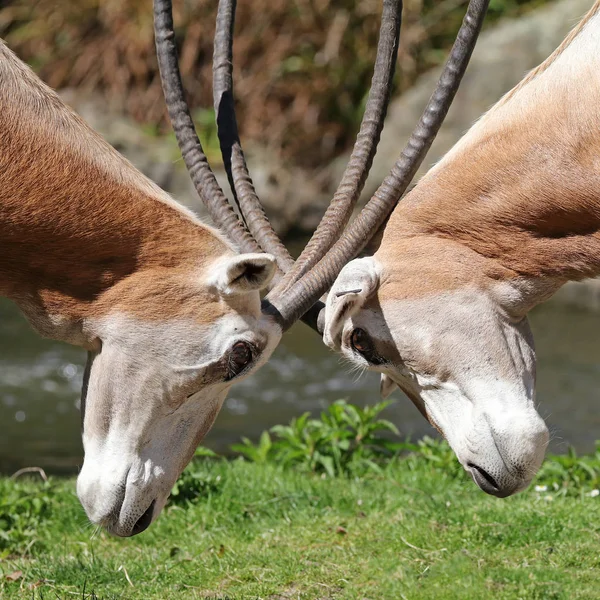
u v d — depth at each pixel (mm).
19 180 16875
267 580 18672
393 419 34625
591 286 53219
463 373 19016
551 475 24391
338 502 23219
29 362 43156
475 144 19031
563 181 18312
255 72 71500
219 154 63344
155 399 17625
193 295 17422
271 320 17922
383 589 17875
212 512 22922
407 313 19125
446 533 20375
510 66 60156
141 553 20812
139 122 69750
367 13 71188
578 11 61188
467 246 19234
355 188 19844
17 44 74062
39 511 23219
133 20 72000
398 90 67938
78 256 17219
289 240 62719
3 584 18938
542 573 18031
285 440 27797
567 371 40094
